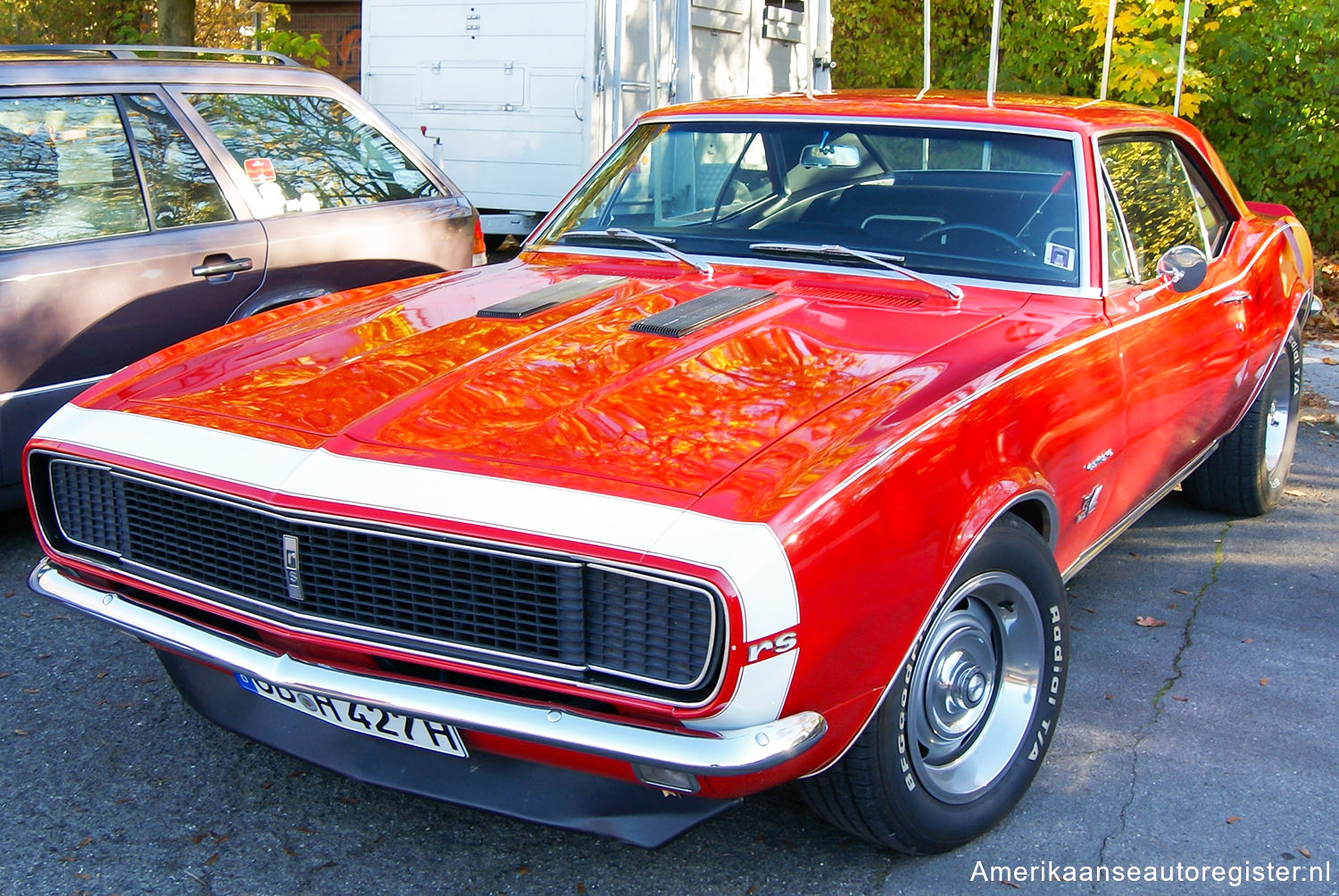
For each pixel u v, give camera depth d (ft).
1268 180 35.27
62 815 9.46
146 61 15.99
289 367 9.48
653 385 8.64
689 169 13.00
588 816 7.79
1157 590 14.26
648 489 7.29
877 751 8.03
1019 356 9.45
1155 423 11.80
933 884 8.79
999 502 8.64
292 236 16.52
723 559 6.77
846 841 9.29
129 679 11.73
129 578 8.80
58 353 14.28
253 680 8.49
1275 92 34.37
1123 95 29.86
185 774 10.10
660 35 29.27
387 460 7.82
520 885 8.72
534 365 9.07
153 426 8.74
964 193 11.71
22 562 14.62
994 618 9.25
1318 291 32.40
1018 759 9.40
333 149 17.67
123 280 14.75
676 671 7.01
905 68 41.37
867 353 9.35
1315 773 10.33
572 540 7.05
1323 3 32.86
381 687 7.71
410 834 9.34
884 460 7.70
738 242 12.21
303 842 9.20
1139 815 9.67
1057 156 11.52
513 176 29.63
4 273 13.74
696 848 9.18
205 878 8.72
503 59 29.04
